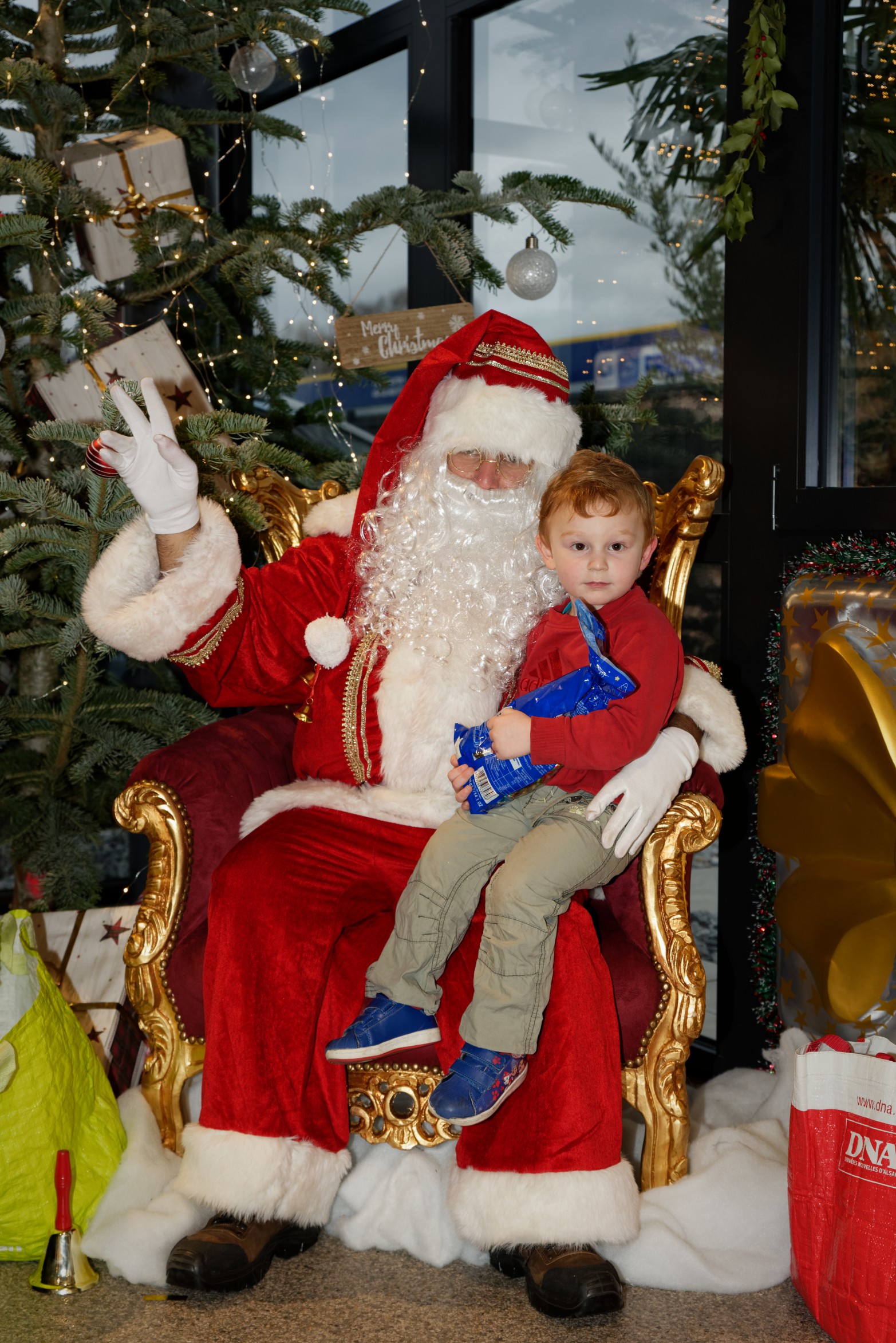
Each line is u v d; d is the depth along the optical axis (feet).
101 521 6.93
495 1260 5.48
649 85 8.66
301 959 5.49
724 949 7.87
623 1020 5.63
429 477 6.40
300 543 6.86
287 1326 4.98
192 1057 5.98
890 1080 4.71
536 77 9.51
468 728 5.66
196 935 6.01
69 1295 5.21
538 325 9.62
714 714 6.08
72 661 7.89
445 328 8.21
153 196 8.36
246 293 8.32
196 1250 5.12
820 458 7.45
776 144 7.33
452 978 5.56
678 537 6.78
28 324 7.54
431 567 6.36
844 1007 6.37
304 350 9.09
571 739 5.24
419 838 6.11
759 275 7.50
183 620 5.92
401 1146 5.64
